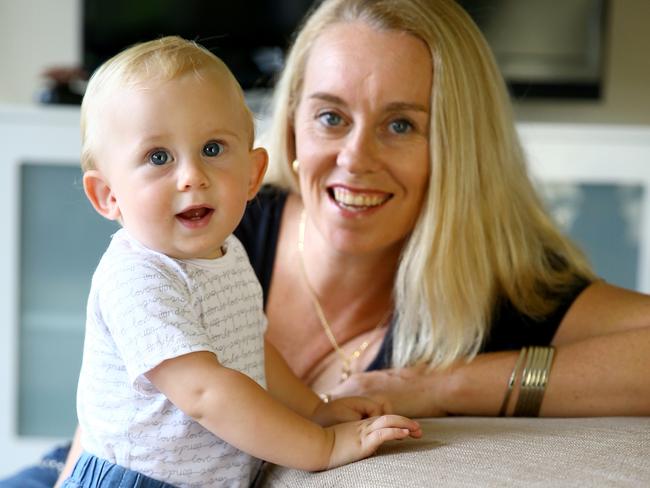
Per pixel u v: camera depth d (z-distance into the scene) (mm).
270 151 1516
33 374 2898
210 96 1023
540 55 3123
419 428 1020
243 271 1125
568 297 1380
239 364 1088
